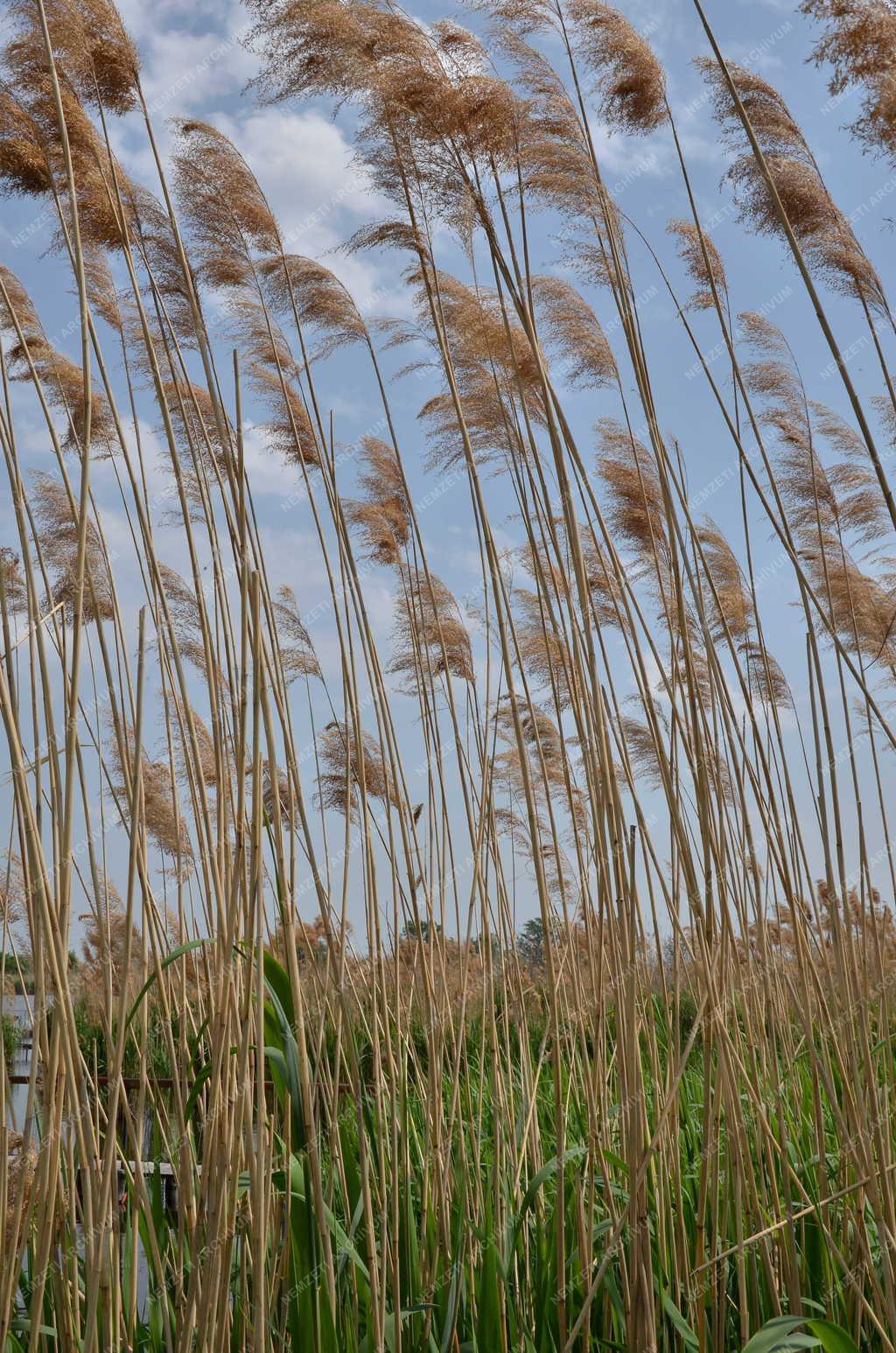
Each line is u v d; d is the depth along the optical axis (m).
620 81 3.36
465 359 4.02
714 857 2.79
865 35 2.65
